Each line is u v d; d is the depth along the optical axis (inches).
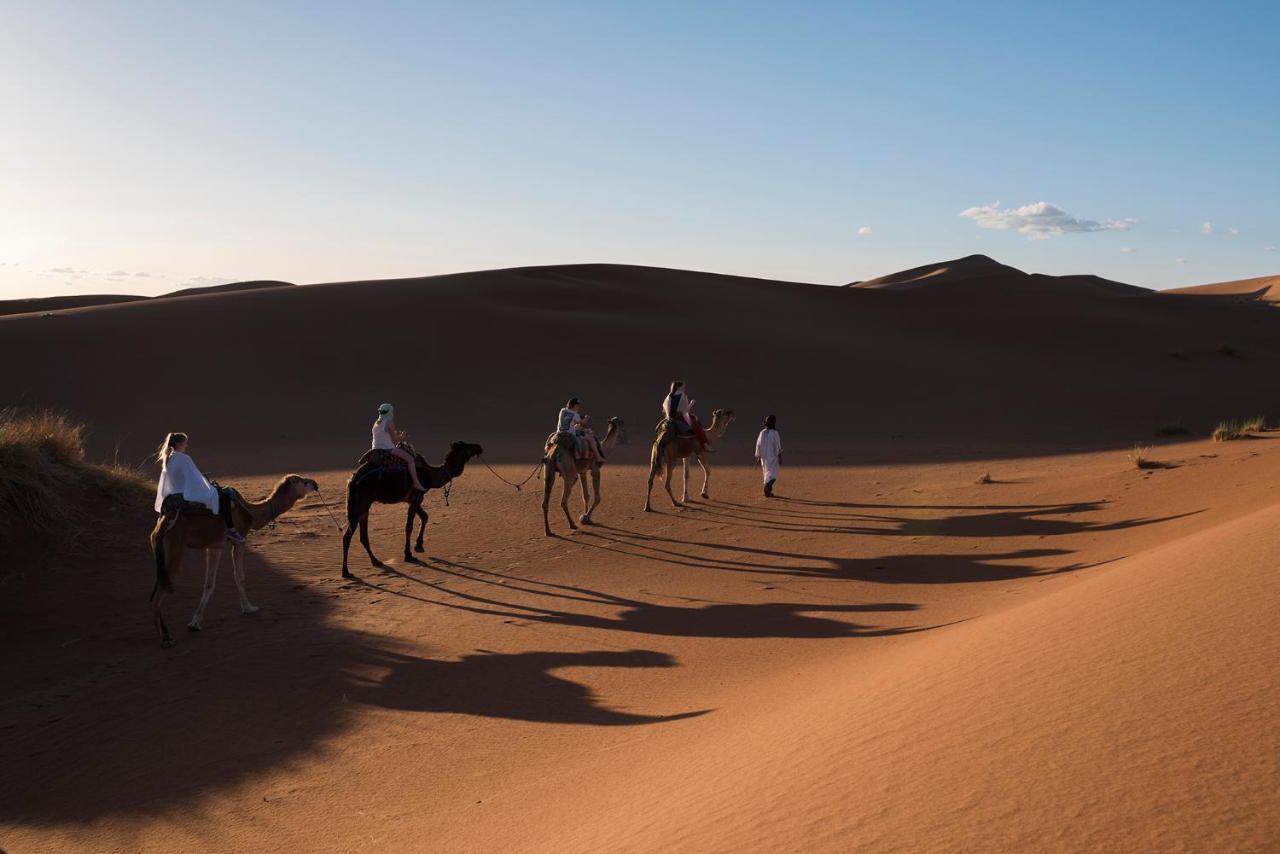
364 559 677.9
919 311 2935.5
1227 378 2185.0
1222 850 117.0
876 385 2034.9
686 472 898.1
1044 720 185.5
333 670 419.8
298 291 2474.2
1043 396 1947.6
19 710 386.0
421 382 1862.7
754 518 810.2
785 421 1755.7
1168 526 580.1
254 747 330.6
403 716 354.9
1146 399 1895.9
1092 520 671.8
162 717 368.2
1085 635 247.0
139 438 1471.5
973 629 336.8
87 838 262.7
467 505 910.4
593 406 1814.7
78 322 2004.2
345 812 267.7
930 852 138.9
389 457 649.0
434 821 250.4
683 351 2169.0
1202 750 148.9
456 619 506.3
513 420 1702.8
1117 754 157.0
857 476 1079.6
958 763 175.0
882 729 216.7
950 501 844.6
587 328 2268.7
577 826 216.8
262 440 1488.7
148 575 617.9
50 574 609.3
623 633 463.5
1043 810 142.8
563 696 366.6
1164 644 215.3
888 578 562.3
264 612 533.3
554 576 613.6
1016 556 584.4
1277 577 248.4
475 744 318.0
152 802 286.5
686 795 213.9
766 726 267.4
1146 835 126.2
